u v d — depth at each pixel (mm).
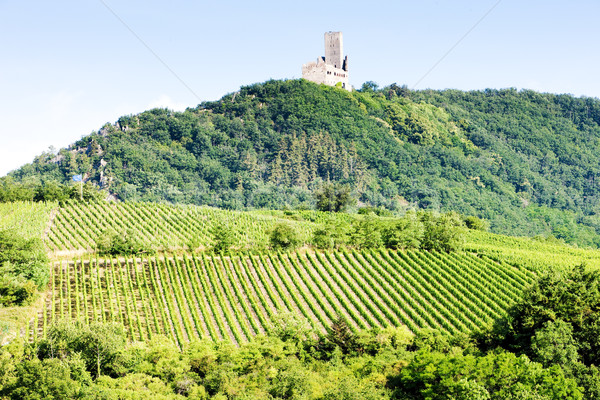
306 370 69000
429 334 79562
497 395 59281
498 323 81250
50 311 88688
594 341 72250
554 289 78938
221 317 92562
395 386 66312
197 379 68562
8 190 173125
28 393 63594
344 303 96250
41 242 106875
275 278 105312
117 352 72312
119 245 111562
